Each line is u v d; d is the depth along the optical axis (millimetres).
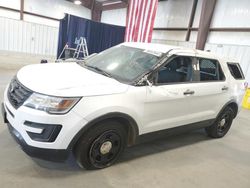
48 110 2145
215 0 9297
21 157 2691
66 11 14930
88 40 11086
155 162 3115
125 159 3053
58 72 2734
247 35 8211
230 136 4633
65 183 2375
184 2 10648
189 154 3535
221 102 3877
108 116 2404
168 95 2916
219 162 3432
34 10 13602
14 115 2264
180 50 3197
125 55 3305
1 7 12477
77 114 2217
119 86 2545
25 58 12312
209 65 3658
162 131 3115
